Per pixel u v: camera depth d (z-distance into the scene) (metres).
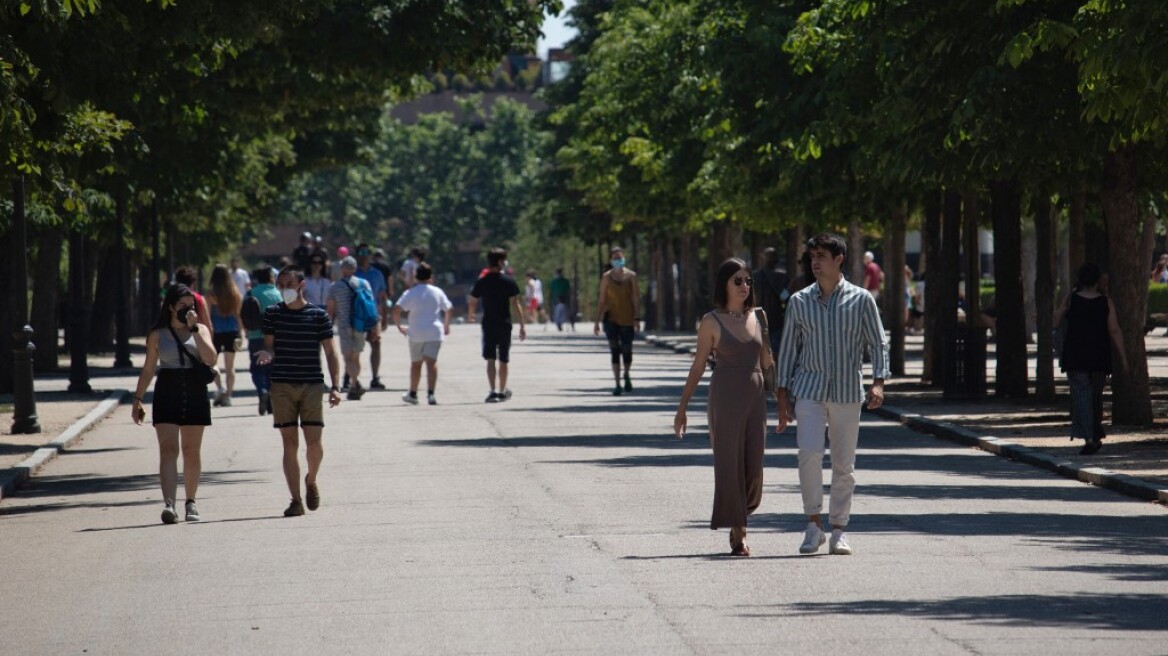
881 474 52.22
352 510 44.50
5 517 45.84
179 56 59.38
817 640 25.91
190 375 43.62
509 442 64.12
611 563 34.22
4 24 49.50
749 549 35.72
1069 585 31.25
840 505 35.62
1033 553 35.44
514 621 27.88
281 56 80.94
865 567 33.53
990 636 26.16
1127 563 34.06
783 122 87.94
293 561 35.53
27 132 51.03
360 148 151.62
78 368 93.62
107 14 51.56
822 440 35.53
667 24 120.62
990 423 67.94
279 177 150.88
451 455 59.19
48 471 58.09
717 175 121.38
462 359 134.88
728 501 35.12
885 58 64.75
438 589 31.34
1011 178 75.00
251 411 82.88
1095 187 69.81
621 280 92.19
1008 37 60.00
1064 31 49.94
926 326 94.00
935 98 63.16
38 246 113.19
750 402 35.38
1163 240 199.25
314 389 44.19
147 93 67.06
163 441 43.59
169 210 128.00
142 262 173.88
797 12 90.44
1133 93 47.22
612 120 149.25
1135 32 44.50
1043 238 78.25
